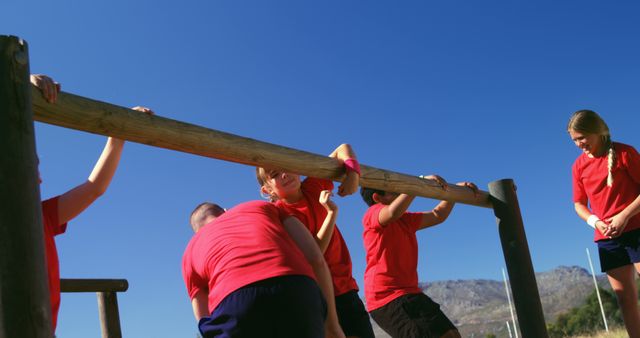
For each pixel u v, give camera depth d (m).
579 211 4.49
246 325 2.09
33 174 1.75
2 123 1.73
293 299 2.12
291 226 2.49
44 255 1.71
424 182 4.14
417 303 4.01
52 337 1.67
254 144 2.96
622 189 4.23
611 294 33.44
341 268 3.67
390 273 4.11
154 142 2.56
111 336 4.81
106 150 2.43
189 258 2.46
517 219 4.85
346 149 3.52
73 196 2.27
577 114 4.26
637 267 4.20
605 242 4.36
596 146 4.28
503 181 4.90
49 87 2.15
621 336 17.11
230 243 2.28
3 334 1.58
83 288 4.63
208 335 2.18
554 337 33.00
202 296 2.45
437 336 3.92
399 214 3.99
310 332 2.11
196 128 2.71
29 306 1.62
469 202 4.70
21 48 1.81
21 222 1.67
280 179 3.46
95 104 2.33
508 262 4.83
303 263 2.26
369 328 3.65
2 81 1.75
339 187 3.46
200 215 2.69
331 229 3.32
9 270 1.62
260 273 2.16
